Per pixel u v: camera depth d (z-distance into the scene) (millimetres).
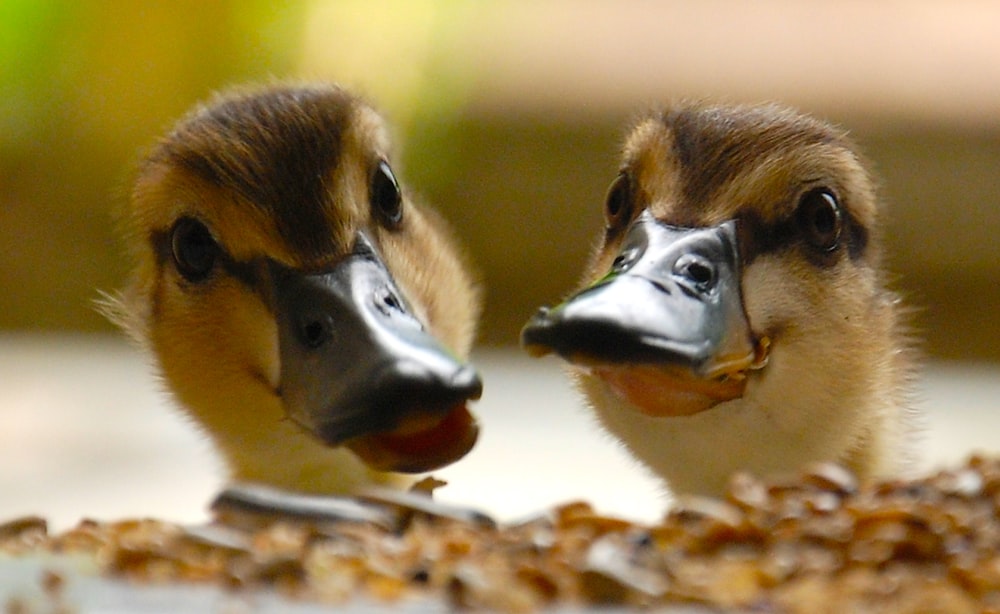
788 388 1135
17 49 1518
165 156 1150
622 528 1095
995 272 1711
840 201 1141
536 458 1265
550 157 1763
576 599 1075
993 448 1265
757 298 1131
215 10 1479
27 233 1656
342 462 1148
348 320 1126
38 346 1580
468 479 1251
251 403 1145
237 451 1151
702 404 1125
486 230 1778
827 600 1075
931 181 1711
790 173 1135
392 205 1148
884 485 1104
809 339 1135
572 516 1096
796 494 1100
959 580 1079
